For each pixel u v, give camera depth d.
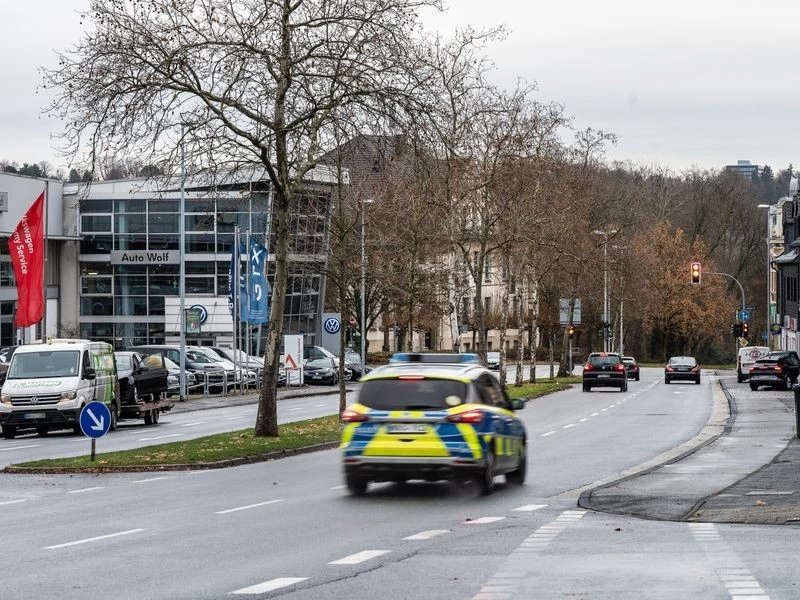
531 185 67.06
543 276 79.12
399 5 33.00
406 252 60.72
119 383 44.03
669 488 20.47
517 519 17.02
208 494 21.38
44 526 16.89
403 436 19.83
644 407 55.56
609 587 10.80
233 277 68.62
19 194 83.88
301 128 34.56
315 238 53.94
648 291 122.50
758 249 139.88
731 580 11.05
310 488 22.22
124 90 31.45
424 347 126.88
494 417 20.91
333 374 82.12
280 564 12.77
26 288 49.00
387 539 14.85
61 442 36.56
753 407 52.53
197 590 11.12
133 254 90.69
